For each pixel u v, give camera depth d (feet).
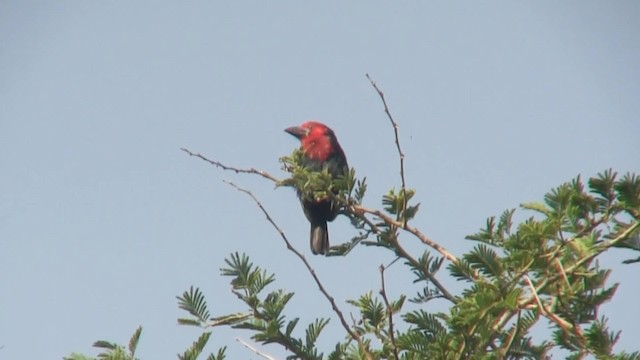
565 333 26.73
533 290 25.40
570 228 26.58
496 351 26.84
